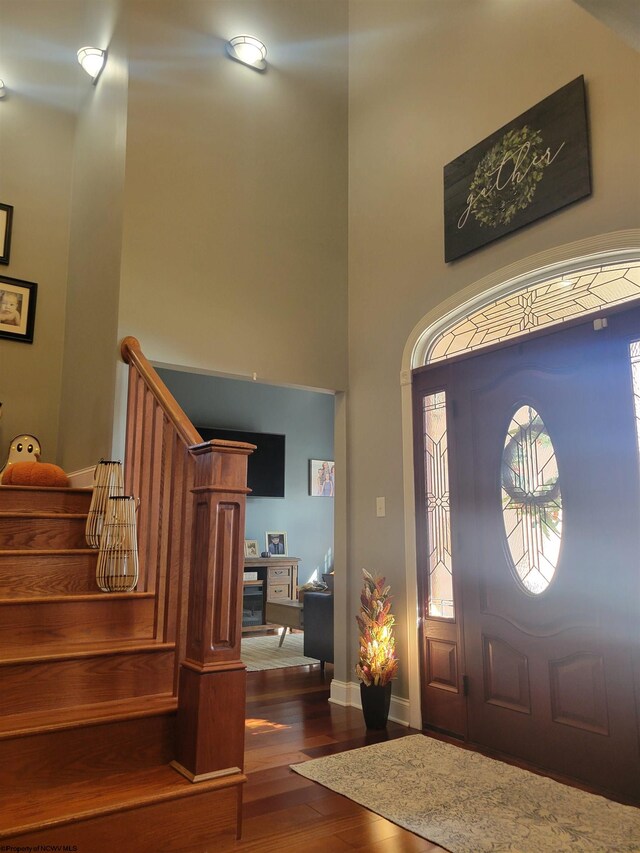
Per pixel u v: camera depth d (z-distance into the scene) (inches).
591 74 123.3
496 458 132.8
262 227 164.7
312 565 331.9
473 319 146.6
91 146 170.1
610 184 117.3
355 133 185.6
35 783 74.8
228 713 81.1
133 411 129.2
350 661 161.6
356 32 190.4
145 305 141.7
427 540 147.2
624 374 111.8
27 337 172.6
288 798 102.3
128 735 81.0
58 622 92.7
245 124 166.6
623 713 106.0
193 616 85.0
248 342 157.1
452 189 149.7
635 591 106.5
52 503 124.1
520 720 121.3
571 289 126.0
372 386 167.0
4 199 174.6
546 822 94.0
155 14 154.5
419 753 123.7
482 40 148.7
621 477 110.3
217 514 84.9
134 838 72.1
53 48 187.2
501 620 127.3
